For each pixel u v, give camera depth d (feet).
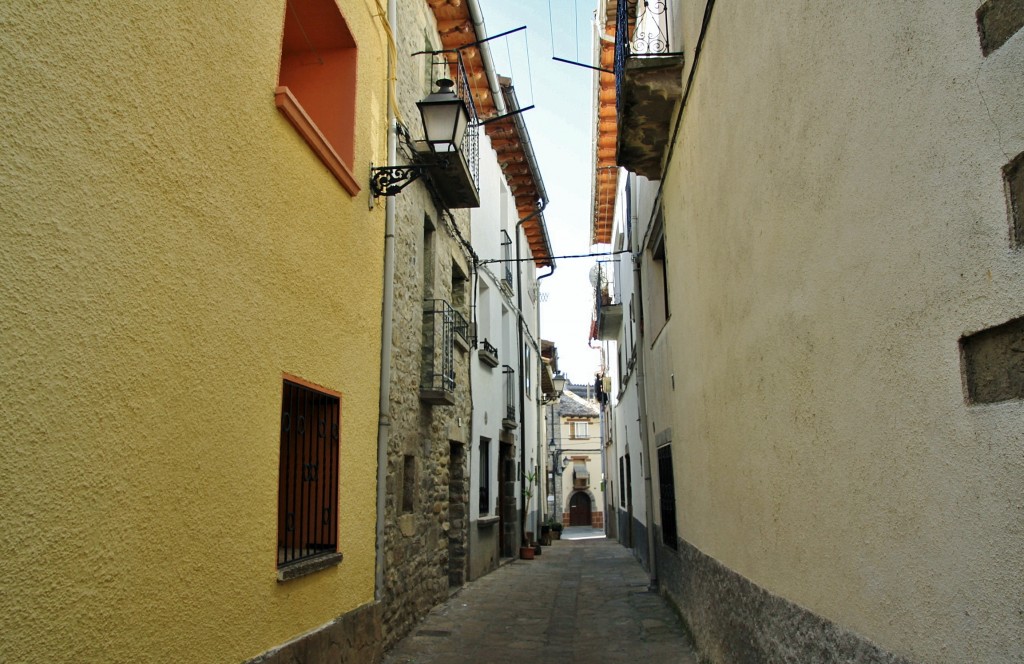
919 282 6.90
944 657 6.53
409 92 25.29
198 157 10.51
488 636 22.48
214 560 10.68
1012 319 5.47
